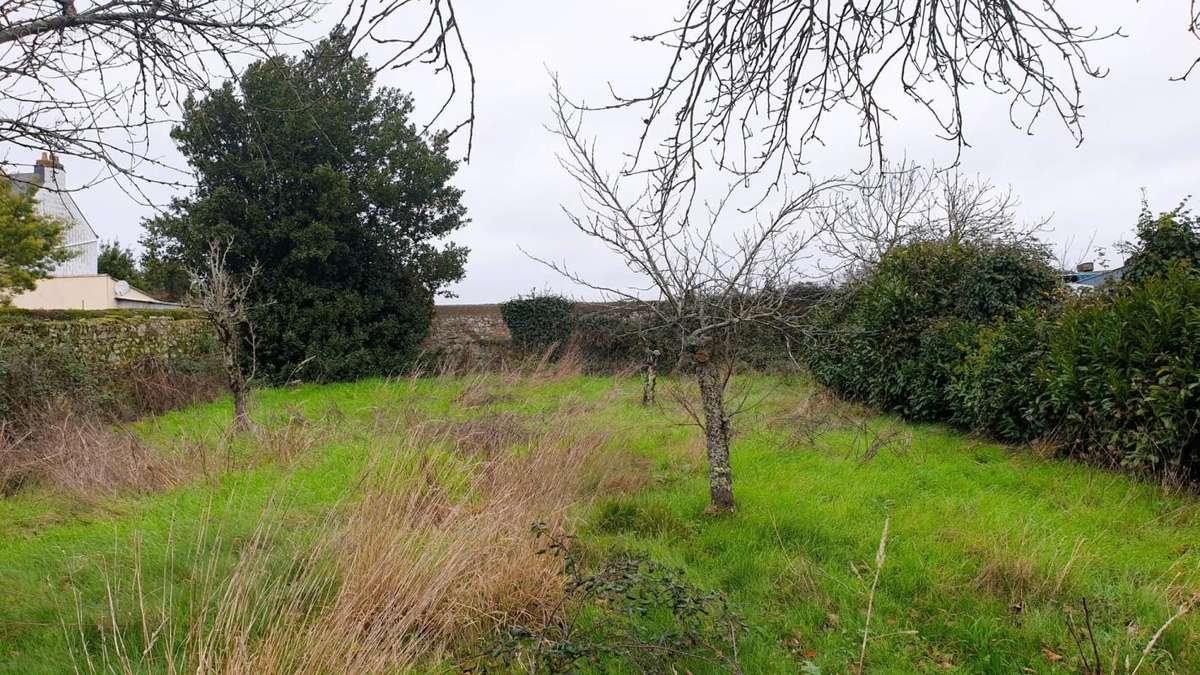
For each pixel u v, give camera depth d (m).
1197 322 6.21
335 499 5.60
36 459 6.82
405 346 17.41
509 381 12.06
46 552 4.70
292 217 15.82
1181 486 6.09
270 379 15.45
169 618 3.42
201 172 15.40
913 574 4.47
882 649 3.67
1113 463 6.79
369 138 17.00
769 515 5.48
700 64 2.55
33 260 13.27
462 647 3.49
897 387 10.25
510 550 4.14
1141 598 4.06
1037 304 9.75
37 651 3.42
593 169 5.50
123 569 4.32
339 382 15.93
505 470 5.66
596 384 13.21
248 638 3.25
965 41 2.52
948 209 17.30
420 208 17.92
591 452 6.77
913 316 10.55
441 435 7.11
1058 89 2.47
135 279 29.70
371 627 3.41
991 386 8.49
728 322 5.62
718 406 5.80
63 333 10.66
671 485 6.58
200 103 4.85
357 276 16.97
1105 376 6.88
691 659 3.38
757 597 4.26
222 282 10.32
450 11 1.92
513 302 18.27
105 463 6.49
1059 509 5.78
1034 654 3.60
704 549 5.03
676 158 2.93
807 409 9.95
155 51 3.23
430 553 3.84
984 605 4.06
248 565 3.79
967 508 5.72
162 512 5.55
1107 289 8.57
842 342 10.61
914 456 7.59
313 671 2.96
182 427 8.91
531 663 3.05
